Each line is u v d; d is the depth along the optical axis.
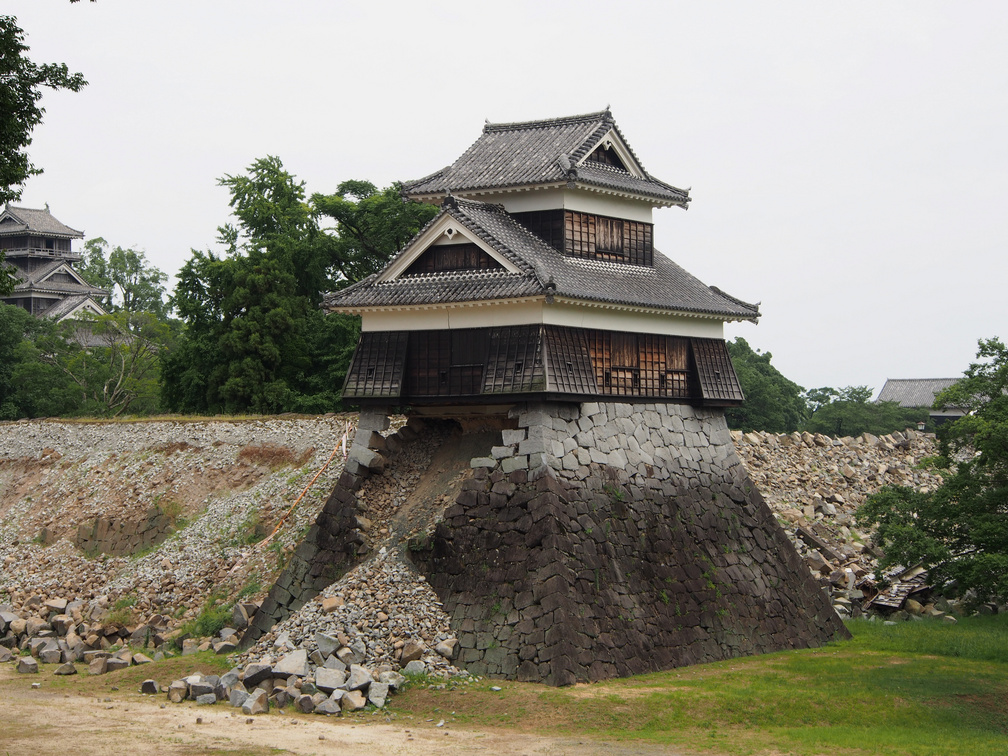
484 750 28.66
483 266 39.75
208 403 69.06
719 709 32.34
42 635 44.50
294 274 71.88
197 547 49.81
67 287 122.50
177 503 54.31
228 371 68.25
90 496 57.47
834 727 31.56
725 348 46.84
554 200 42.06
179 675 37.12
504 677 34.72
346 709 32.53
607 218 43.75
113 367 90.38
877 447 71.12
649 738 30.03
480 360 39.41
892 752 28.81
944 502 43.94
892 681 35.50
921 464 47.12
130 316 94.06
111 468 59.34
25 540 55.78
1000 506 43.91
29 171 34.03
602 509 38.81
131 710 32.84
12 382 88.38
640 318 42.59
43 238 127.69
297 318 69.62
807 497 60.75
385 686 33.28
